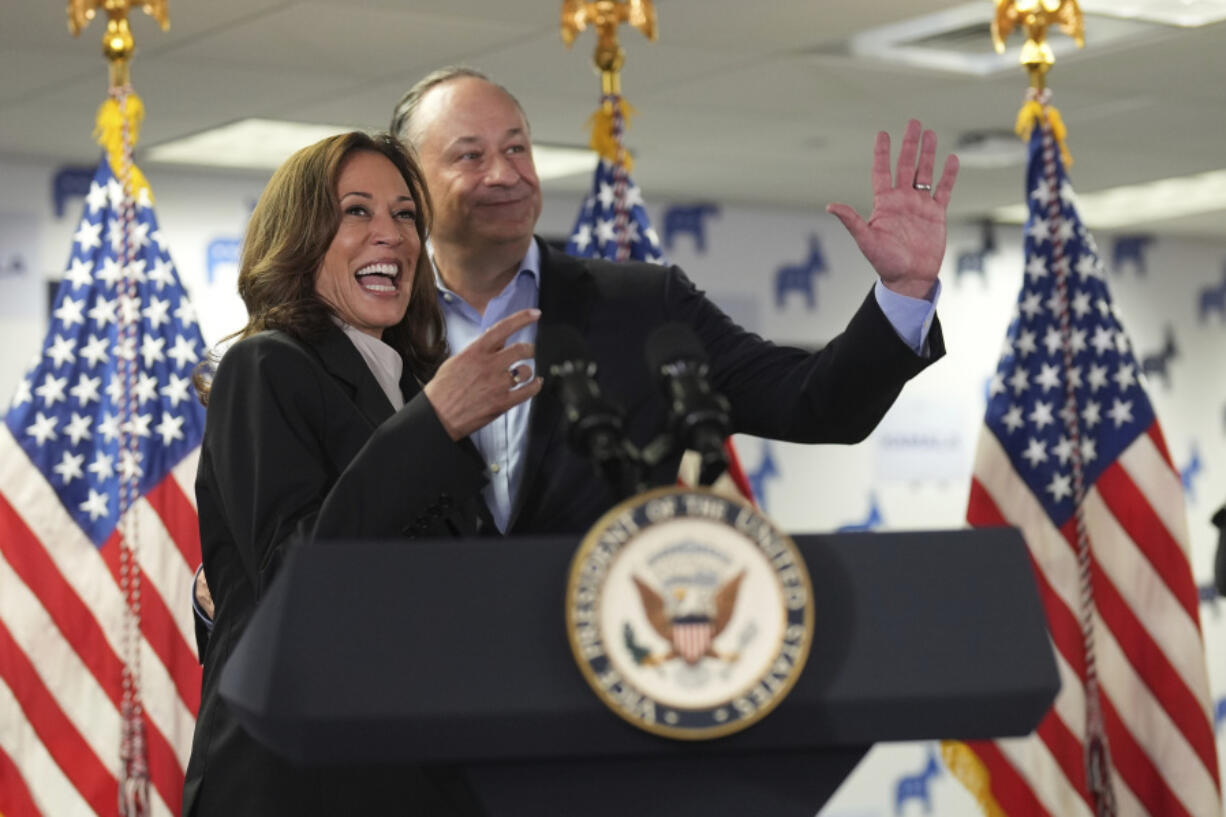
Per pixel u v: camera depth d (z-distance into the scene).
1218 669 10.90
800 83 6.53
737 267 9.48
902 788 9.47
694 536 1.07
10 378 7.48
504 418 2.35
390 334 2.21
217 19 5.36
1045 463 3.82
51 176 7.62
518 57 5.97
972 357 10.08
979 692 1.11
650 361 1.33
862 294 9.80
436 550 1.07
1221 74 6.53
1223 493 11.09
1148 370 10.85
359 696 1.03
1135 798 3.75
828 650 1.11
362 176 2.07
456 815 1.71
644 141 7.65
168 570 3.74
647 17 3.80
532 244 2.65
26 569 3.70
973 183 8.69
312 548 1.06
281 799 1.77
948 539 1.15
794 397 2.04
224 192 8.07
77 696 3.70
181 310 3.81
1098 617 3.78
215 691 1.87
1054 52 6.17
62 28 5.40
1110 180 8.90
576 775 1.12
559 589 1.08
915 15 5.59
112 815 3.68
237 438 1.81
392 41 5.69
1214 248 11.19
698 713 1.05
